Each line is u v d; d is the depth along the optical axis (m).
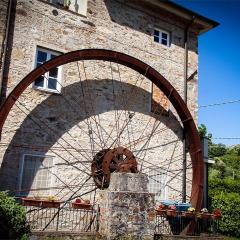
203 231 9.89
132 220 7.17
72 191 8.20
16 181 7.49
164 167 9.93
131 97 9.70
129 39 9.95
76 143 8.47
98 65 9.23
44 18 8.48
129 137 9.42
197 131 9.98
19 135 7.68
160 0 10.22
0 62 7.61
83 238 6.98
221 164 26.11
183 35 11.33
